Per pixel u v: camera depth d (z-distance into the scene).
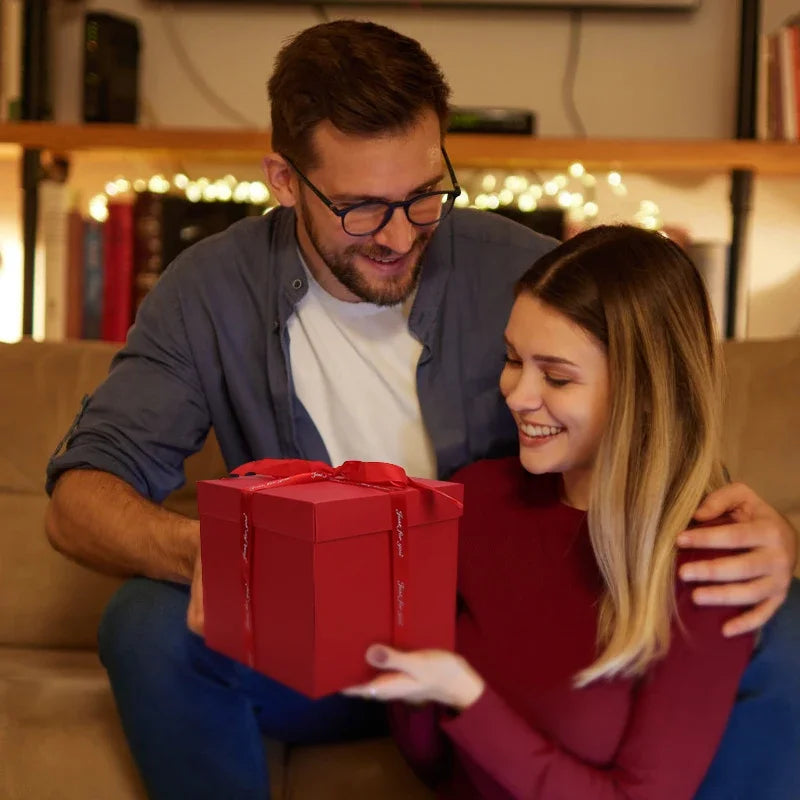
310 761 1.25
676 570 1.01
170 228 2.38
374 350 1.47
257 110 2.55
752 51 2.31
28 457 1.73
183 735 1.12
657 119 2.54
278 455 1.50
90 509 1.29
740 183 2.32
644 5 2.49
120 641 1.16
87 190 2.56
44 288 2.38
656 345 1.05
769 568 1.00
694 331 1.07
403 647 0.91
